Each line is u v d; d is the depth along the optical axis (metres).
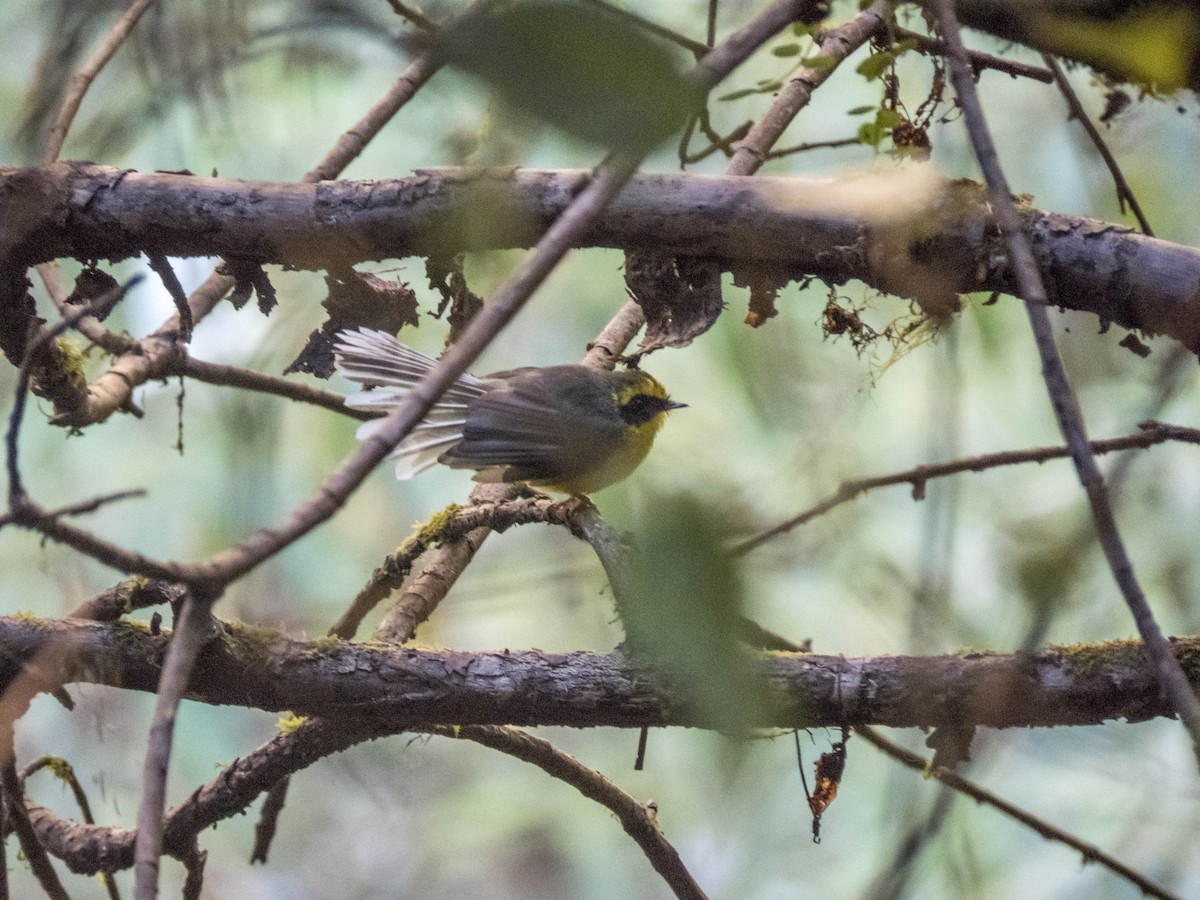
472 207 2.94
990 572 6.71
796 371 6.62
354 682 6.04
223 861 14.22
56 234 6.41
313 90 5.76
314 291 8.20
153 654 6.04
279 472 9.54
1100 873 9.67
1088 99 10.40
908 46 5.45
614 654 6.01
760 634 2.42
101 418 6.86
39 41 7.13
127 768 12.03
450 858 13.36
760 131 7.16
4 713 5.91
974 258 6.02
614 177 3.17
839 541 5.03
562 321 11.49
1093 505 3.46
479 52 2.21
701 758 2.63
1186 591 8.12
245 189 6.35
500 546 9.08
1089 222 6.03
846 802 10.22
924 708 5.80
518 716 6.02
